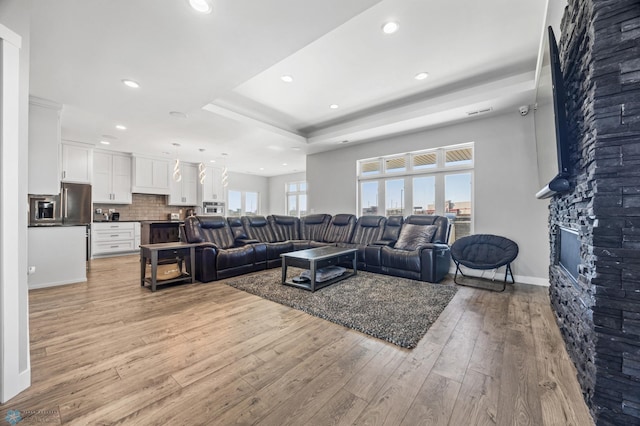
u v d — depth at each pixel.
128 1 1.74
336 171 6.09
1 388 1.37
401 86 3.59
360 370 1.66
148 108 3.56
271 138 5.12
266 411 1.31
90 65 2.52
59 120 3.42
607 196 1.23
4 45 1.42
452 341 2.04
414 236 4.39
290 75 3.29
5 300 1.40
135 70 2.61
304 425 1.22
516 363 1.73
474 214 4.23
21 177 1.51
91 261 5.46
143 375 1.60
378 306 2.78
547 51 2.10
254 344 1.99
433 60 2.98
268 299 3.03
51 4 1.75
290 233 5.96
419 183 5.05
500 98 3.42
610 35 1.21
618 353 1.20
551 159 2.04
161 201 7.26
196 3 1.76
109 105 3.45
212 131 4.66
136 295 3.18
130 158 6.50
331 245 5.05
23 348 1.48
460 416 1.28
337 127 5.13
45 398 1.40
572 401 1.37
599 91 1.24
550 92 1.90
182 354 1.84
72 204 5.16
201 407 1.34
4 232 1.40
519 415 1.28
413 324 2.32
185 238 4.27
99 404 1.36
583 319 1.51
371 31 2.48
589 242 1.39
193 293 3.27
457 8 2.20
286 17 1.90
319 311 2.62
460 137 4.38
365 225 5.25
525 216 3.81
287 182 9.85
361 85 3.56
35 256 3.46
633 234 1.17
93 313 2.60
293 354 1.85
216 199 8.17
